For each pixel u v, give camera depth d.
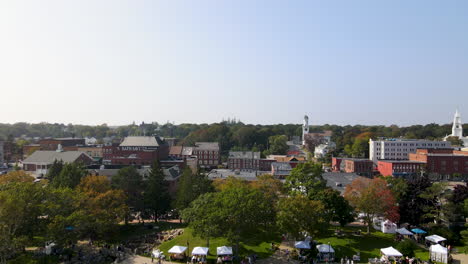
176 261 68.88
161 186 103.56
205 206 76.06
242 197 73.38
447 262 67.81
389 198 84.00
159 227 95.56
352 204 91.88
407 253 70.00
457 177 193.12
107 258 69.69
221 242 77.38
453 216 83.75
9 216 63.91
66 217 72.06
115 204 88.69
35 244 73.56
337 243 77.19
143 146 188.50
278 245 76.88
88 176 101.25
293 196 83.31
